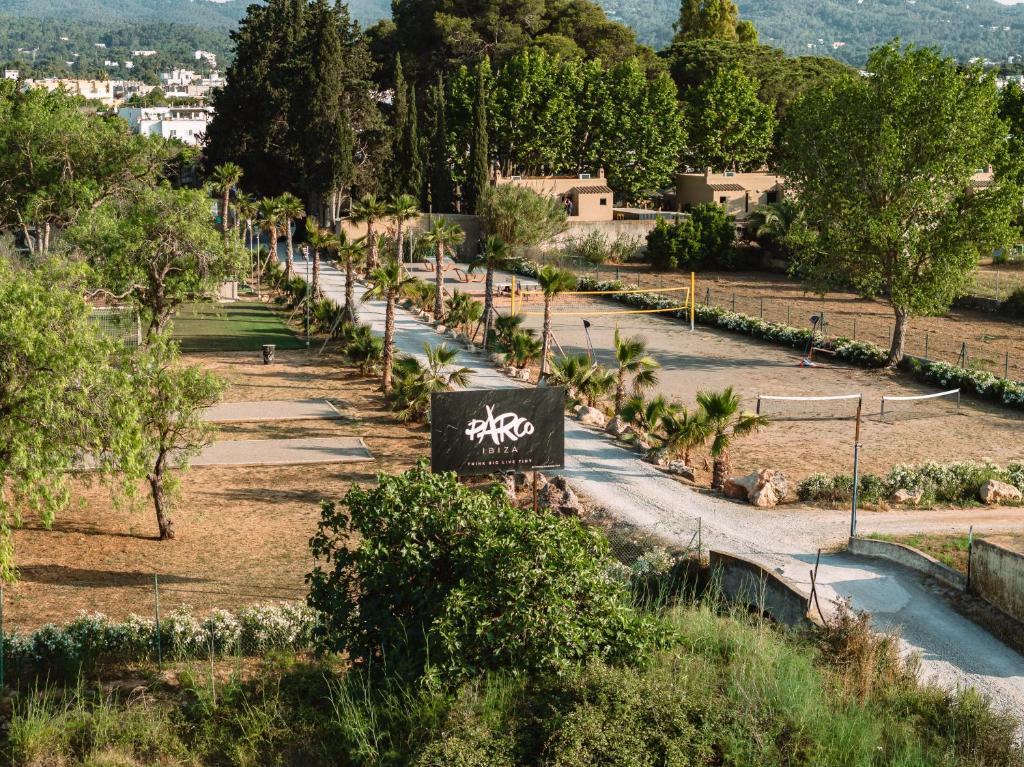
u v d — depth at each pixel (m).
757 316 70.25
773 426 44.03
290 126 105.25
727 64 129.00
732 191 106.38
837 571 26.22
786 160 59.41
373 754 13.92
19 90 80.75
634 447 39.50
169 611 23.70
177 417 31.34
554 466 28.52
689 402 47.38
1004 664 21.09
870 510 31.78
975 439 42.03
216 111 110.75
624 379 52.22
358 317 68.50
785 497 33.50
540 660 14.98
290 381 52.56
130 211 52.72
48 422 23.20
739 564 24.16
